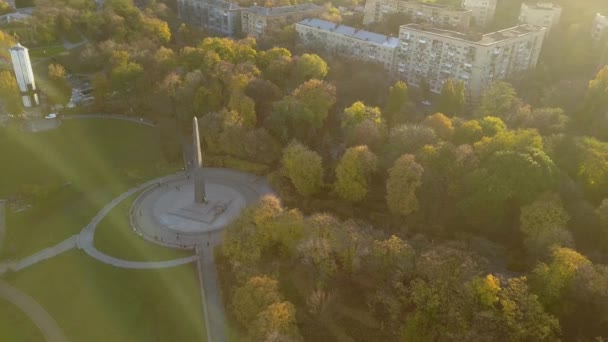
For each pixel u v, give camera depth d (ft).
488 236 446.19
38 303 403.75
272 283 362.33
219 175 591.78
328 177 560.61
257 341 324.39
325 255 382.63
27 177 577.02
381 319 361.71
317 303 371.56
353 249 385.91
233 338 369.50
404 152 515.09
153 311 398.62
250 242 411.95
